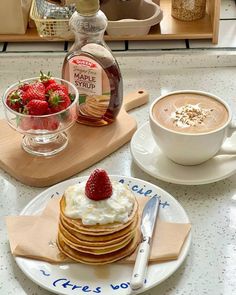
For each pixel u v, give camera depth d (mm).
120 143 625
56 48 770
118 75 625
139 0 768
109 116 636
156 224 509
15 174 581
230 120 566
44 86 602
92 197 473
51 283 466
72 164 588
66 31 748
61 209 482
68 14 733
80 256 479
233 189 569
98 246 472
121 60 757
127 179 557
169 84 728
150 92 712
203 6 781
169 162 584
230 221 534
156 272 471
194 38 775
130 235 481
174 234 498
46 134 592
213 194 563
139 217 511
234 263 493
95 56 611
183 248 491
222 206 550
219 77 741
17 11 747
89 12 602
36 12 753
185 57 756
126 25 741
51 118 582
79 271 477
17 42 780
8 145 615
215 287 474
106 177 472
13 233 502
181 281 479
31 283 480
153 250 485
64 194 493
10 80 742
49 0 736
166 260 481
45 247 491
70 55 625
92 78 621
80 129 637
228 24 815
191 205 551
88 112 636
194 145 551
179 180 561
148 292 470
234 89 716
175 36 768
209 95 600
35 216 520
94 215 469
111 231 467
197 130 555
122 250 483
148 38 768
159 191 544
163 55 757
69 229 475
